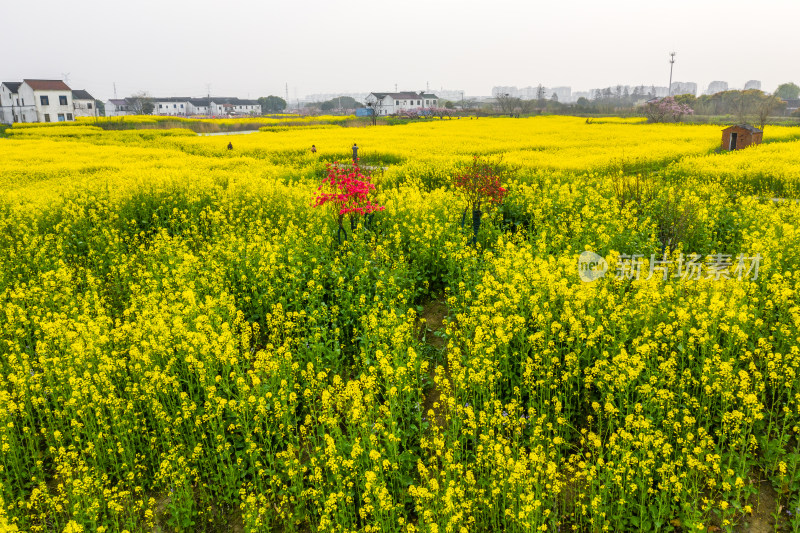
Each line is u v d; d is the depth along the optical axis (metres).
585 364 7.65
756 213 14.19
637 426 5.94
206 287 10.51
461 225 13.82
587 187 18.28
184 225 15.80
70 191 18.41
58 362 7.75
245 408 6.71
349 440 6.66
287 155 35.31
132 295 11.10
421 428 6.75
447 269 11.49
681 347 7.07
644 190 16.78
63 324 9.01
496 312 8.46
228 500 6.12
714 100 112.81
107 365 7.38
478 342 7.43
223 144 41.91
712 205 15.63
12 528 5.10
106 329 8.83
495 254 12.80
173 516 5.92
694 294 9.12
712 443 5.89
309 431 7.14
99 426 7.07
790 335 7.57
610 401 6.52
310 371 7.38
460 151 34.28
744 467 5.78
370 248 12.52
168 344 7.93
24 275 12.36
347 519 5.64
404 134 50.53
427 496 5.30
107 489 5.98
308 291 10.24
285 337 8.95
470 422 6.38
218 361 7.97
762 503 5.63
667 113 79.00
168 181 18.36
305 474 6.46
